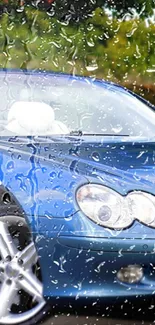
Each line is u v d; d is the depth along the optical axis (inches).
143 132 200.8
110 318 166.6
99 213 164.7
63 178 168.7
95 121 201.5
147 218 164.2
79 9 389.1
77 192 166.9
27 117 196.1
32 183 169.5
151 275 164.6
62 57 367.9
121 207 164.4
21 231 170.9
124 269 163.9
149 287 164.6
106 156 175.0
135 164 172.7
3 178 171.2
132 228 163.6
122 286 164.4
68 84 212.4
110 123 201.8
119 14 406.0
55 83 211.5
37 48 364.2
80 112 203.9
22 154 174.2
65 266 165.6
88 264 164.6
